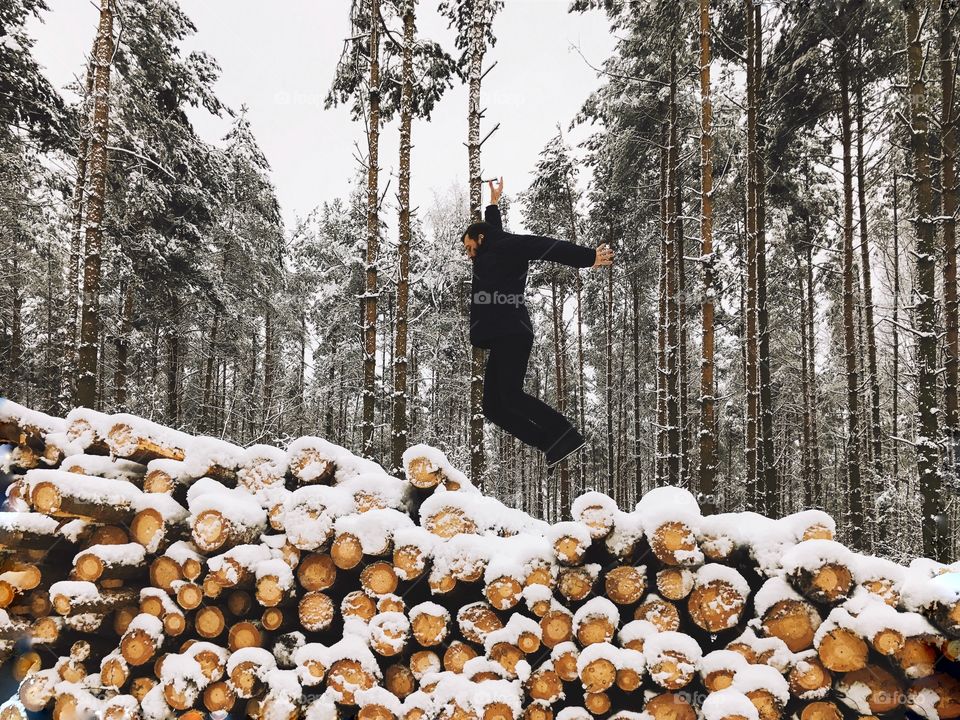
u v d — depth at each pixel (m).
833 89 13.19
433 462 3.36
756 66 12.45
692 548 2.83
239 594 3.05
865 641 2.63
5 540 3.02
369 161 10.85
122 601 3.07
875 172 14.45
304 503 3.08
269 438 19.34
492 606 3.00
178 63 16.08
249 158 22.48
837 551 2.71
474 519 3.18
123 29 13.95
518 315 3.28
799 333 19.73
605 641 2.84
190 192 16.48
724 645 2.89
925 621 2.57
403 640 2.93
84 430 3.40
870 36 11.80
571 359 29.56
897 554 12.20
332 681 2.87
